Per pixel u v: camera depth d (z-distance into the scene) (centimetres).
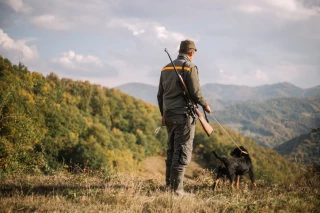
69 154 5247
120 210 339
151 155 9031
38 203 357
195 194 448
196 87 418
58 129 5347
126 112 9856
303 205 413
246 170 550
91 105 9144
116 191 394
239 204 390
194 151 8494
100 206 351
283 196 457
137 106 10681
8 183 490
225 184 541
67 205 350
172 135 443
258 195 468
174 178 424
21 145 847
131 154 7156
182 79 417
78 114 6612
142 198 383
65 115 5922
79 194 397
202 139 8581
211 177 594
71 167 621
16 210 330
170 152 455
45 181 519
